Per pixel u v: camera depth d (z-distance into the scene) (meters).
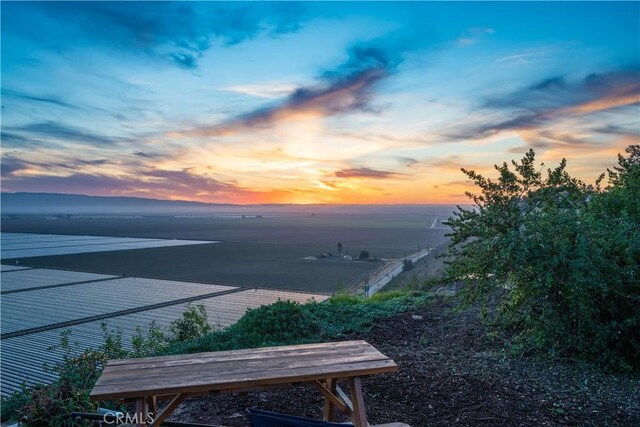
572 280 4.78
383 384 4.18
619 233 5.11
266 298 46.12
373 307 8.45
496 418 3.55
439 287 10.31
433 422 3.45
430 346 5.82
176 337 9.21
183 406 3.88
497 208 5.41
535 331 5.25
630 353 4.81
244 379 2.41
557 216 5.13
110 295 47.84
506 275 5.36
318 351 2.97
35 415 3.15
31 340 27.42
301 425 2.64
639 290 4.98
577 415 3.65
